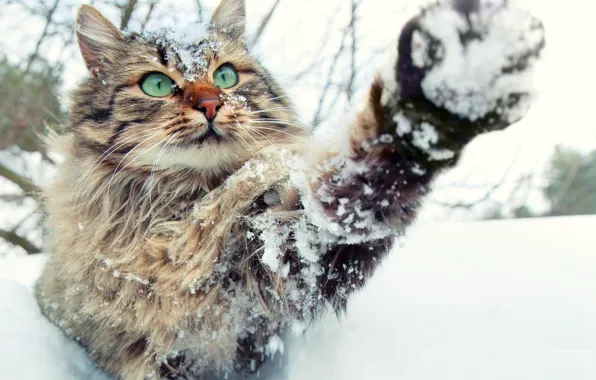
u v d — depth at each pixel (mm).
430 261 399
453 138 156
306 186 197
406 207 183
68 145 304
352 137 177
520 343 261
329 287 230
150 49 280
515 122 151
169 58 274
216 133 265
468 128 152
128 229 270
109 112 277
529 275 353
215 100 261
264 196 235
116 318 263
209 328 262
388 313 312
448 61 144
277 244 218
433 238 472
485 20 141
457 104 148
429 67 147
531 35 141
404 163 171
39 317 333
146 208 271
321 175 188
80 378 282
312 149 200
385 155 171
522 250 413
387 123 163
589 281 334
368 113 170
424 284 351
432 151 162
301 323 256
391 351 269
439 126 154
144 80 275
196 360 286
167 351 268
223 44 299
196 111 260
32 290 386
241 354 293
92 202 277
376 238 202
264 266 231
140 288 255
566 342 258
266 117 293
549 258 386
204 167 272
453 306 313
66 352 300
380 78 164
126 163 269
